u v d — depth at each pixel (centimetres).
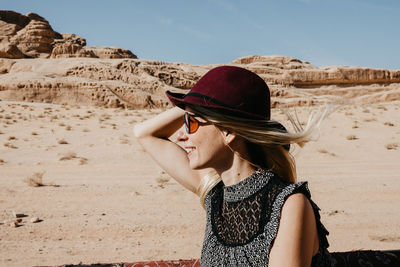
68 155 1612
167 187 978
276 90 8912
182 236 616
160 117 142
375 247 565
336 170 1276
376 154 1689
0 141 2012
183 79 8156
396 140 1995
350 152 1728
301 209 88
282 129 103
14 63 7750
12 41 10081
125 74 7188
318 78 11556
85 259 515
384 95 10156
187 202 830
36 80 6184
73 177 1159
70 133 2350
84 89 6166
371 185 1004
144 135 141
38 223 670
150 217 714
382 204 817
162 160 137
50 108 4197
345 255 173
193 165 106
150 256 531
